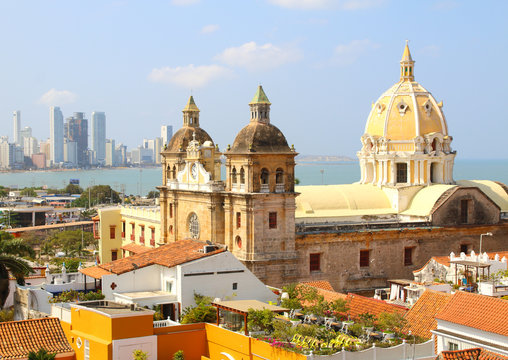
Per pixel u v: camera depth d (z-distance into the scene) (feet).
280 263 307.17
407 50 408.46
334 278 323.37
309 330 187.52
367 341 190.70
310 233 315.78
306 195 358.64
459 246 354.33
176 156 366.02
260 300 240.53
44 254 597.11
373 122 402.72
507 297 235.61
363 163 401.70
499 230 364.58
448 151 394.73
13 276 291.38
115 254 462.19
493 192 394.11
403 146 388.78
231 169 314.55
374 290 330.75
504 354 181.37
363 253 331.98
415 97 395.34
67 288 274.98
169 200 364.17
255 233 301.22
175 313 229.86
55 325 208.85
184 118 379.76
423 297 225.97
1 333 202.08
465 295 204.23
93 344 194.80
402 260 339.57
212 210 322.96
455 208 355.15
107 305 211.20
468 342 191.42
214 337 201.26
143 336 194.29
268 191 304.71
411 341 190.49
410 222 342.64
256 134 304.50
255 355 187.32
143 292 238.48
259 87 312.50
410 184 377.91
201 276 232.32
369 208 366.22
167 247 260.21
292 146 309.63
